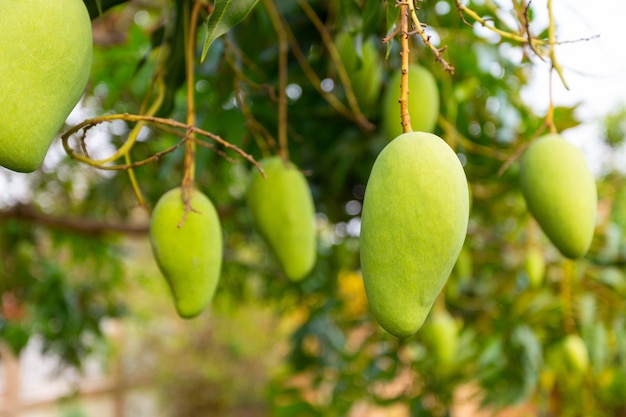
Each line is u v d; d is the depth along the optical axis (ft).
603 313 4.33
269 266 6.02
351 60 3.22
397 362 4.98
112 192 5.77
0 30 1.84
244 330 16.30
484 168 4.02
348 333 5.63
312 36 3.51
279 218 2.78
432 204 1.85
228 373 16.62
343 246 4.94
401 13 1.97
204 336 16.93
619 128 7.69
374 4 2.49
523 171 2.43
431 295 1.87
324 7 3.46
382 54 3.35
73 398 6.68
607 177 5.14
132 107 4.87
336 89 3.68
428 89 2.98
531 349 3.99
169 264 2.36
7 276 5.60
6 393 13.89
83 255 6.31
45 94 1.87
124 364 17.63
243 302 6.54
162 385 17.28
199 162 3.52
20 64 1.84
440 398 4.77
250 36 3.31
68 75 1.91
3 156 1.85
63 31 1.90
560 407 4.72
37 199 6.20
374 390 5.15
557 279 4.51
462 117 3.75
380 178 1.90
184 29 2.68
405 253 1.85
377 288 1.87
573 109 3.98
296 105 3.71
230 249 6.17
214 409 16.90
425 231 1.85
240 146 3.55
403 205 1.86
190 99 2.47
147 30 4.61
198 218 2.38
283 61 2.92
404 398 4.98
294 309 6.16
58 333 5.69
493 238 4.83
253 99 3.60
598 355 4.00
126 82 4.62
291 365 5.60
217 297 6.50
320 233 5.34
